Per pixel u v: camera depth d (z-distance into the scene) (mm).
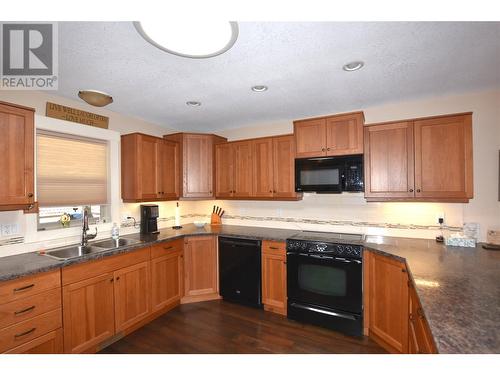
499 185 2441
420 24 1479
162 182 3311
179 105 2855
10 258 2098
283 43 1663
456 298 1296
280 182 3221
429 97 2660
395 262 2119
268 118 3406
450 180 2373
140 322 2654
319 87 2383
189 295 3227
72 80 2184
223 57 1833
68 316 2016
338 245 2541
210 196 3641
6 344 1679
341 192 2812
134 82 2242
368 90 2465
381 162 2635
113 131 3061
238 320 2783
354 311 2469
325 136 2844
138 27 1419
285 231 3338
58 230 2529
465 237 2422
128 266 2508
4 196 1887
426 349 1290
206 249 3303
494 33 1563
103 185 2998
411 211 2816
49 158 2525
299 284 2734
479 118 2529
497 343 922
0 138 1869
